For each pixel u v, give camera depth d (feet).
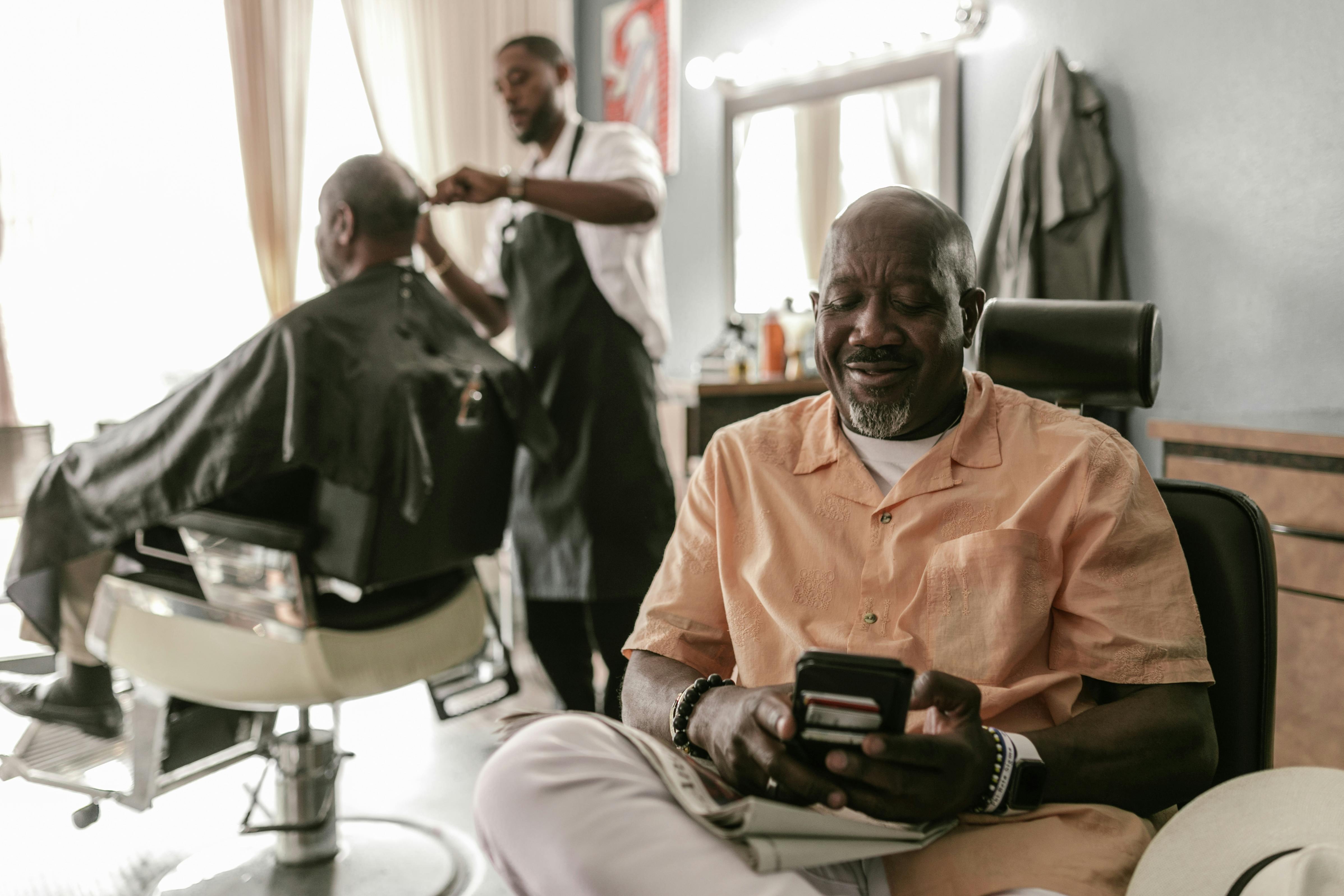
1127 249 8.05
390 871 5.58
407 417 5.13
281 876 5.50
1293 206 7.14
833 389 3.17
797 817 2.28
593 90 12.84
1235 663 3.08
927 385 3.03
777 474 3.24
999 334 3.65
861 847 2.38
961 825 2.64
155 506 4.91
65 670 5.77
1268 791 2.49
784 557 3.13
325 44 11.36
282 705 4.88
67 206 10.00
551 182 6.56
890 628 2.97
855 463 3.14
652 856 2.22
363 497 4.89
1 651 8.84
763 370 9.80
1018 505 2.98
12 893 5.39
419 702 8.57
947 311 3.02
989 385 3.25
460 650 5.62
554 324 7.22
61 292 10.05
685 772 2.50
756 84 10.85
